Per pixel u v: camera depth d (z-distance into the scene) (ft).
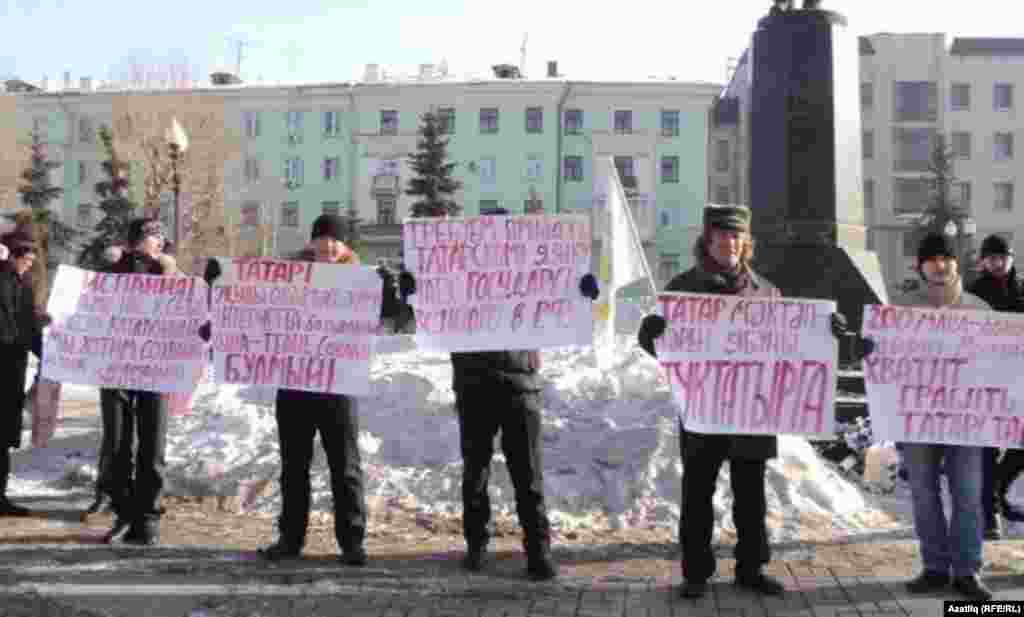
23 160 176.45
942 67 226.17
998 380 18.35
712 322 18.45
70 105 216.74
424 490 24.80
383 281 20.57
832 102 35.86
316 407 20.02
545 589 18.17
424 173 166.40
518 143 203.10
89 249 146.20
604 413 27.37
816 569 19.63
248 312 20.71
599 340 38.09
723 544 21.47
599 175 46.09
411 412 28.96
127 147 150.30
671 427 25.84
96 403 50.01
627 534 22.36
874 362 18.79
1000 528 22.80
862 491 27.37
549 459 25.17
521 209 203.00
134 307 22.11
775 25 36.58
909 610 16.89
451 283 20.06
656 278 201.16
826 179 35.68
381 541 21.75
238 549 21.01
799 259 35.37
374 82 210.18
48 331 22.21
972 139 226.17
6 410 24.04
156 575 18.83
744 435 18.07
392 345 44.01
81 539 21.67
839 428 30.17
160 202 149.28
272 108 212.23
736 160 208.95
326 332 20.43
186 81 206.39
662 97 201.26
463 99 204.44
